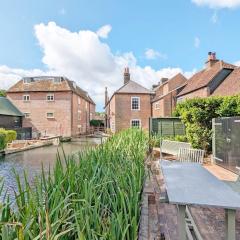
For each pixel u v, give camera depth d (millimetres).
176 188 3045
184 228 2742
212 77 20703
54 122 35906
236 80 18156
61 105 36000
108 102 43281
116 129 32719
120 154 5184
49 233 1928
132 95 33375
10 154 17234
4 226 1963
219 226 4133
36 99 36250
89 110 50281
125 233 2439
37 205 2443
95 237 2213
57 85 36562
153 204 4809
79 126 40969
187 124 11773
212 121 10281
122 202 2766
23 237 1903
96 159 4348
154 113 33000
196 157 8680
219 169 8867
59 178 3010
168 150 10711
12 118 32875
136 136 8273
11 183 7582
